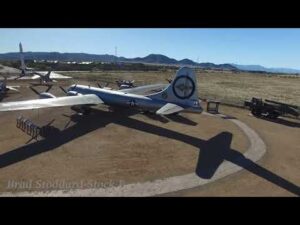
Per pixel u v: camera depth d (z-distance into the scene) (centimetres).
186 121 3775
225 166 2388
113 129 3297
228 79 12650
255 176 2223
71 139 2905
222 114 4312
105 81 8275
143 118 3809
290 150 2842
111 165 2308
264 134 3356
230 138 3133
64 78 9062
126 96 3769
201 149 2758
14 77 8994
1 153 2470
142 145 2805
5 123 3369
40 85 6919
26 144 2708
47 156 2445
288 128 3700
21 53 8262
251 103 4381
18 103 3266
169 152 2647
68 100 3653
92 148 2673
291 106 4162
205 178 2150
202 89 7825
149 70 16300
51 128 3241
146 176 2141
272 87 9500
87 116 3816
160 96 3562
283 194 1947
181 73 3369
